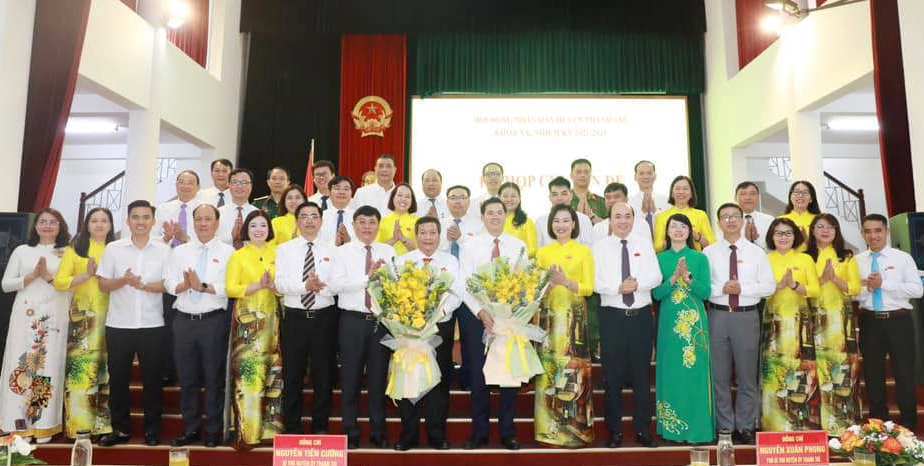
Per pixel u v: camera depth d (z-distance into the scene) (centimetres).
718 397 369
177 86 731
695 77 900
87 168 1006
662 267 373
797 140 688
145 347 360
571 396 358
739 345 365
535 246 424
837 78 620
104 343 373
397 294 318
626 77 900
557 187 441
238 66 905
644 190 462
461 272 365
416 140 904
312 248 366
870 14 554
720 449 225
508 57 904
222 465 351
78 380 363
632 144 901
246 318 359
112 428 361
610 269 363
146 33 673
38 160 499
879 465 234
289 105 905
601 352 366
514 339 337
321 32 894
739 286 358
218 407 360
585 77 900
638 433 362
